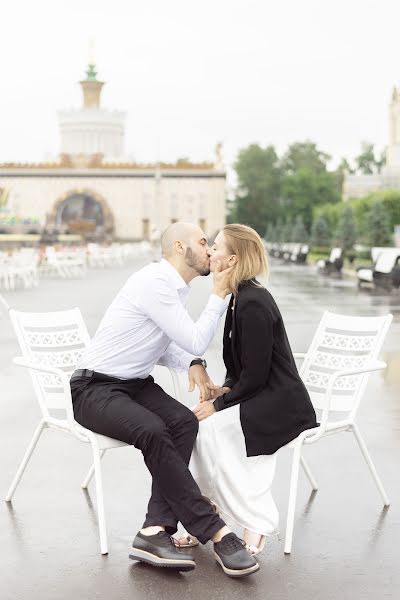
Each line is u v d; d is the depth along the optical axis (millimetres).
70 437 7160
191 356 5344
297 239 69938
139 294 4852
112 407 4734
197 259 4879
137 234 94188
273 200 120750
